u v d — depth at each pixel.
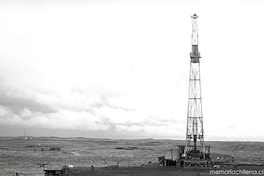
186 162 87.00
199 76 91.62
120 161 180.00
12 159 187.75
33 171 130.12
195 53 91.44
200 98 91.56
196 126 91.44
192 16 92.25
